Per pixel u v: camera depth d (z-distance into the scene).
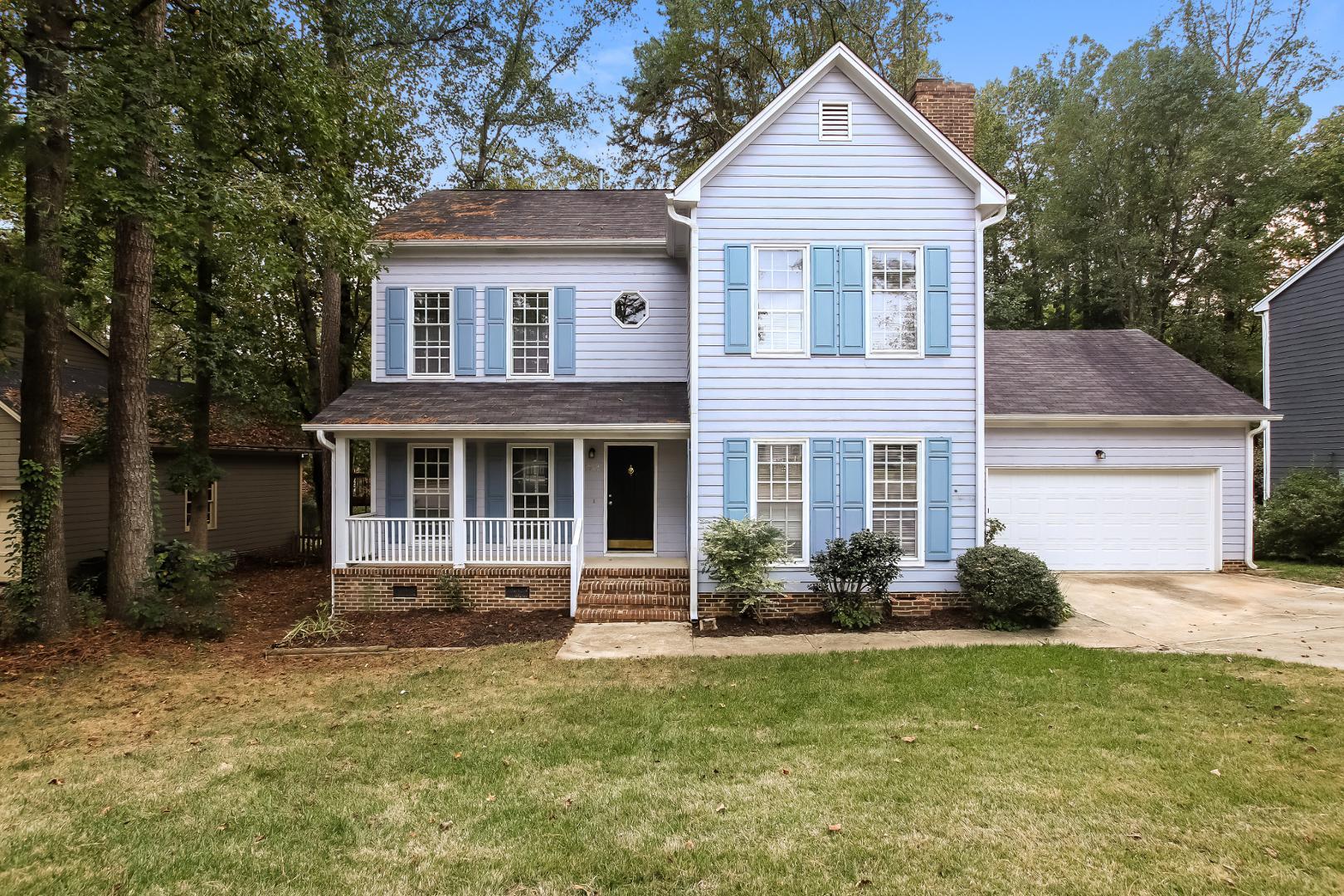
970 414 10.44
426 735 5.81
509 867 3.80
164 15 10.12
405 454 12.17
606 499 12.48
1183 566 13.30
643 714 6.21
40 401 9.32
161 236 9.68
